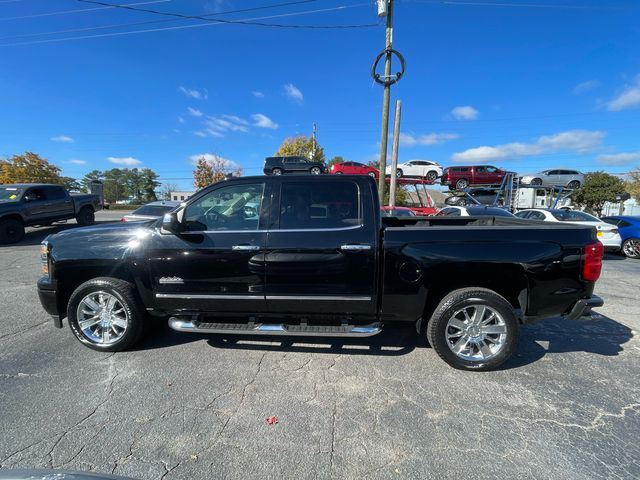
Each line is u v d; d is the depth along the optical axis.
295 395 2.87
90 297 3.61
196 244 3.37
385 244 3.22
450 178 22.31
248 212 3.44
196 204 3.48
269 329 3.36
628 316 4.91
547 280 3.16
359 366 3.36
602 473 2.07
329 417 2.59
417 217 4.94
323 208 3.36
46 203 12.70
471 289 3.24
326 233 3.28
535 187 22.03
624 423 2.53
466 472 2.07
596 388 3.00
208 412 2.63
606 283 7.11
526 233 3.18
